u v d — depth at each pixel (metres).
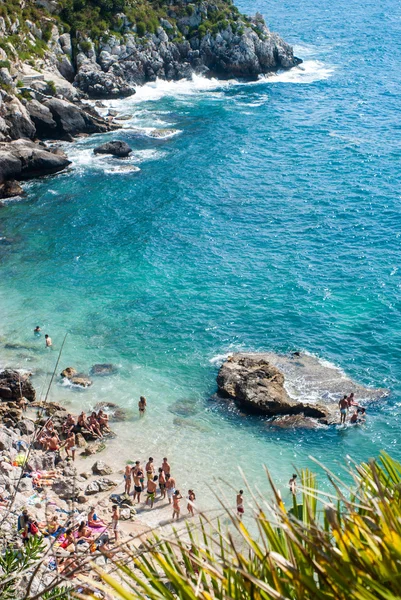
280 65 119.81
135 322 50.75
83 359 46.66
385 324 49.66
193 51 114.56
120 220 67.50
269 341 48.44
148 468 35.28
